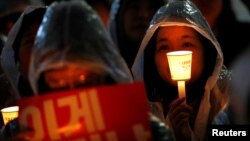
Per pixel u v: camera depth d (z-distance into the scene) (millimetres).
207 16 7098
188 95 5598
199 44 5531
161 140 3816
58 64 3633
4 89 6156
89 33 3711
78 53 3639
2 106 6125
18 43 5484
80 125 3721
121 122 3711
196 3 7145
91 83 3730
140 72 5797
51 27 3730
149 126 3707
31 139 3777
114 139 3701
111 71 3727
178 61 5301
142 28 7441
